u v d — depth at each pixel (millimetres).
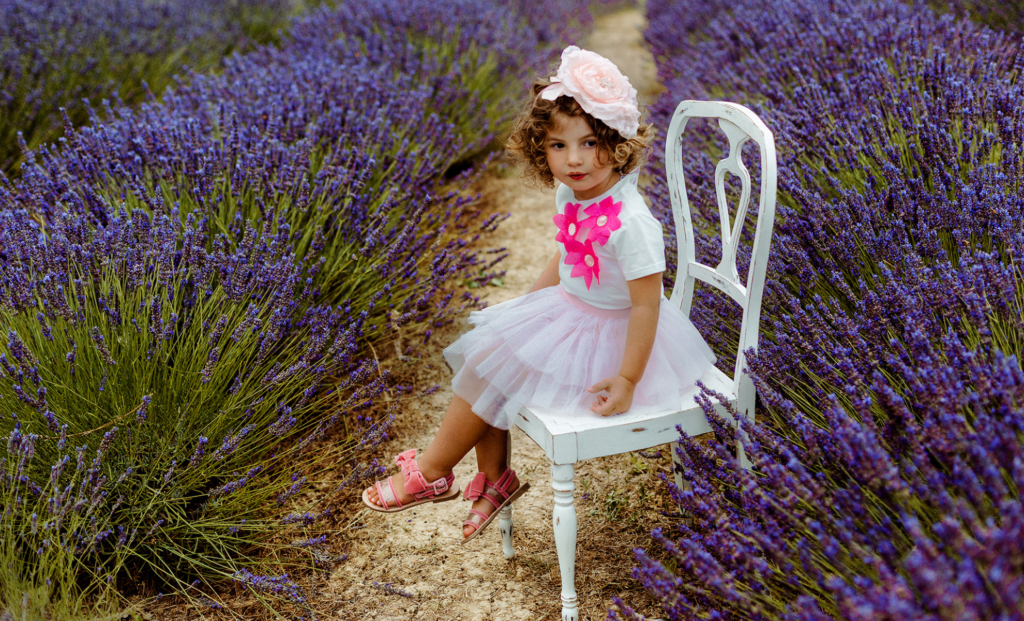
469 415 1665
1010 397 1108
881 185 2047
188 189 2354
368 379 2467
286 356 2137
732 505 1482
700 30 5305
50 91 3836
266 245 2072
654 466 2113
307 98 3037
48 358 1755
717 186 1655
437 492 1756
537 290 1784
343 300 2254
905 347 1484
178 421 1755
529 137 1616
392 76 3789
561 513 1522
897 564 1076
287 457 2090
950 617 871
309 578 1835
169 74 4691
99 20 4727
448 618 1704
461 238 3033
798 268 1852
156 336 1758
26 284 1729
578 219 1605
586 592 1732
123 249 1893
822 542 1139
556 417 1526
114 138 2594
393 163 2816
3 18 4227
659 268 1471
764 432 1401
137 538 1748
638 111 1496
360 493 2113
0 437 1645
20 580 1553
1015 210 1617
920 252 1716
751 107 2992
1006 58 2637
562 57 1508
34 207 2230
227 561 1806
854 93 2506
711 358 1715
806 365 1644
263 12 6203
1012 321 1375
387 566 1871
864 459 1120
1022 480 952
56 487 1501
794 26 3402
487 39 4574
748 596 1247
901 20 3109
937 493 1085
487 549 1915
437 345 2760
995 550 896
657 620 1532
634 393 1557
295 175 2414
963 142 1941
